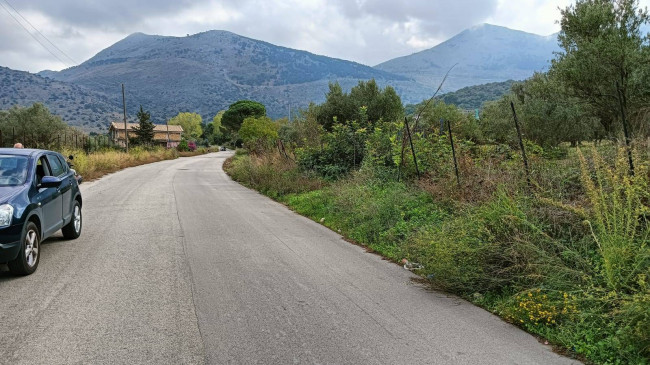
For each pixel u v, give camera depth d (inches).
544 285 212.1
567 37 506.9
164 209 512.1
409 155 495.2
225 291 226.2
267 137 1405.0
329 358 156.5
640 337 156.9
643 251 191.2
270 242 345.1
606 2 476.7
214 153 3479.3
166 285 233.9
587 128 577.3
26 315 190.1
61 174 329.7
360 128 736.3
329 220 439.5
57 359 151.7
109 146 1919.3
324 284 241.8
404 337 175.6
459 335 179.2
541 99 622.8
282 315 195.8
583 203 258.4
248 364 150.9
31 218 258.4
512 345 170.9
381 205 397.7
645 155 247.8
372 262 291.0
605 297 178.7
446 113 999.0
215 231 385.1
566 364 156.6
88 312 194.5
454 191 368.5
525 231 243.3
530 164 324.8
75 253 299.6
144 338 169.8
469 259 233.8
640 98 426.9
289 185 666.2
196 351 159.9
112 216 456.8
